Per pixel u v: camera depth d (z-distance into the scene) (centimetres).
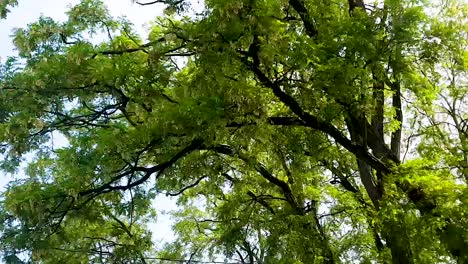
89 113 1375
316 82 1077
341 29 1083
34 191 1289
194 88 1064
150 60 1114
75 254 1795
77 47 1184
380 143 1295
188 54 1101
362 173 1320
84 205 1327
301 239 1381
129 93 1171
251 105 1063
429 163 1167
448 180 1157
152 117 1133
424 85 1211
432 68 1270
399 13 1068
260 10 1017
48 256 1480
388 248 1327
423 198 1143
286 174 1614
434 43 1203
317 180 1612
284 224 1437
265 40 1038
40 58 1248
